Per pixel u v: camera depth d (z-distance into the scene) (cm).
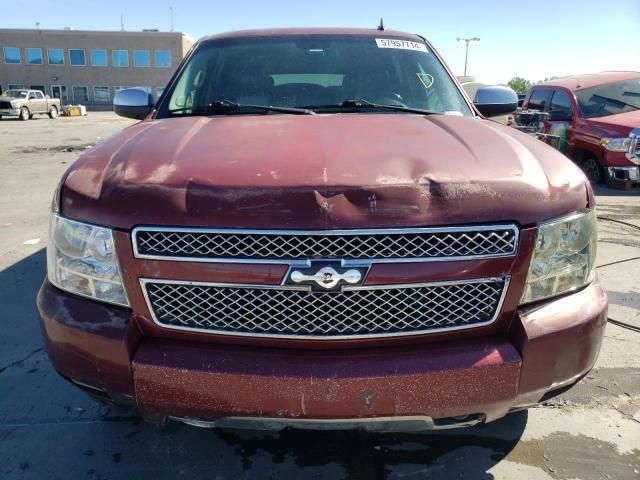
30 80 5522
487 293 171
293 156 182
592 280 196
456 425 181
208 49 323
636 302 379
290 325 167
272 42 323
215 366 167
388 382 165
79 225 177
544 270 176
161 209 165
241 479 214
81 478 213
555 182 183
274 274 162
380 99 290
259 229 161
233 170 173
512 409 182
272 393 165
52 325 182
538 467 218
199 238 163
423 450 229
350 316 167
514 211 168
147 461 223
